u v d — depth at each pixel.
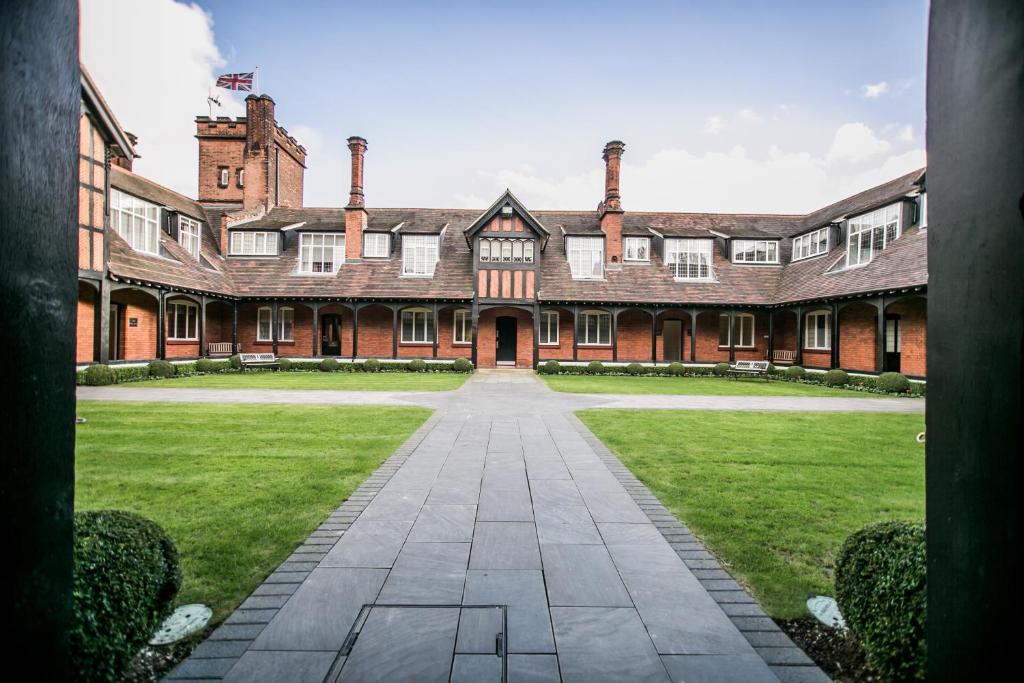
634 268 22.52
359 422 8.34
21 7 1.09
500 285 21.09
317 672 2.13
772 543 3.59
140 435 7.16
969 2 1.07
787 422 8.77
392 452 6.25
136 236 16.94
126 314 16.50
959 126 1.11
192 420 8.40
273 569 3.12
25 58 1.11
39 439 1.16
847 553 2.48
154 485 4.83
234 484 4.87
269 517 3.99
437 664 2.18
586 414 9.47
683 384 16.39
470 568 3.12
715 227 24.61
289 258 22.81
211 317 21.59
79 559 1.97
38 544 1.17
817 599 2.84
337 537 3.61
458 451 6.32
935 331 1.20
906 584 2.03
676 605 2.72
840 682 2.16
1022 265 0.93
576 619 2.56
